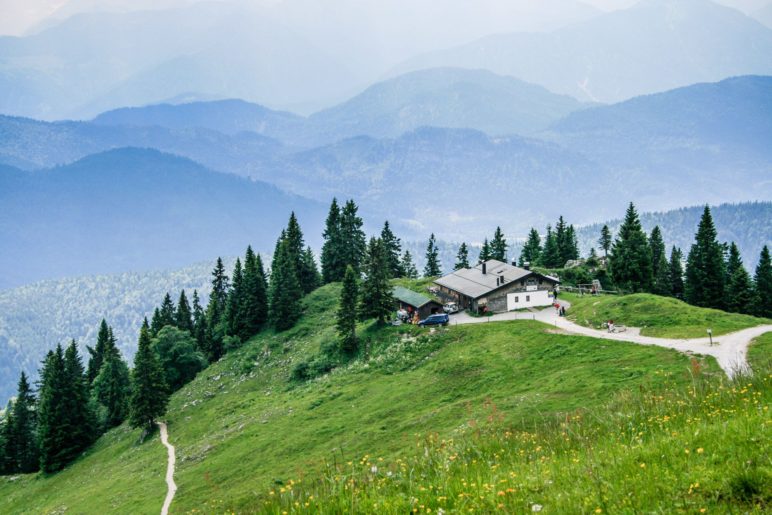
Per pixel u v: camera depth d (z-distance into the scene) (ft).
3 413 434.30
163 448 285.23
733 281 356.38
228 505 145.89
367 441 187.93
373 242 331.98
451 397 216.33
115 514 200.95
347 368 299.99
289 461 197.77
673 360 171.01
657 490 38.73
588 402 148.05
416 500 45.11
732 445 43.60
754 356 158.61
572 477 45.39
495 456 61.11
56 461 337.11
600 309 274.36
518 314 319.68
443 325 311.68
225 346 420.77
